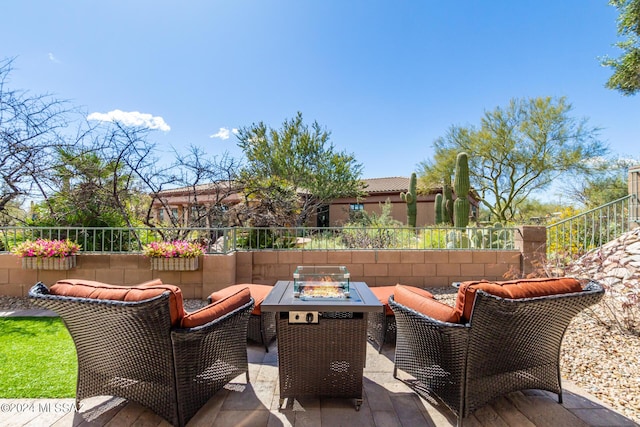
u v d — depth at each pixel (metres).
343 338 1.98
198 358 1.82
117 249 5.86
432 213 15.59
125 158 6.12
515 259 5.07
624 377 2.24
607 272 4.01
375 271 5.00
